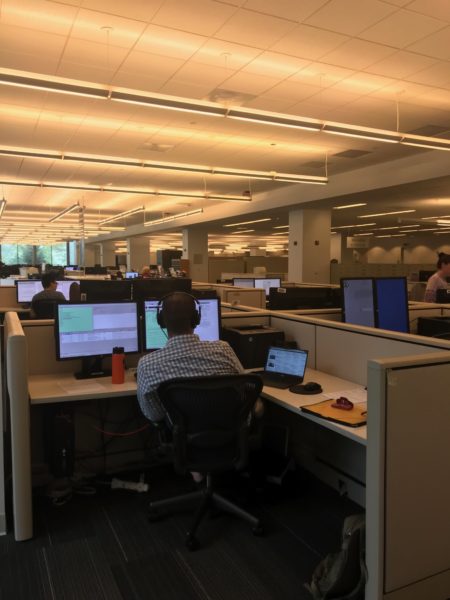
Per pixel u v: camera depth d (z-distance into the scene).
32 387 2.28
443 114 5.62
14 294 6.08
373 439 1.49
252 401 1.99
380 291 3.07
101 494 2.48
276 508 2.35
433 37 3.73
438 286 4.39
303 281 10.75
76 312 2.46
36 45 3.83
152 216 16.03
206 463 1.98
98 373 2.54
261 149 7.16
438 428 1.58
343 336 2.46
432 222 14.58
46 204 13.30
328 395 2.16
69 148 7.19
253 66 4.25
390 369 1.47
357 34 3.68
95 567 1.88
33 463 2.55
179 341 2.00
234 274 9.49
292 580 1.81
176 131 6.28
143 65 4.22
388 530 1.51
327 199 9.47
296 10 3.33
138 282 3.71
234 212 12.24
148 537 2.09
